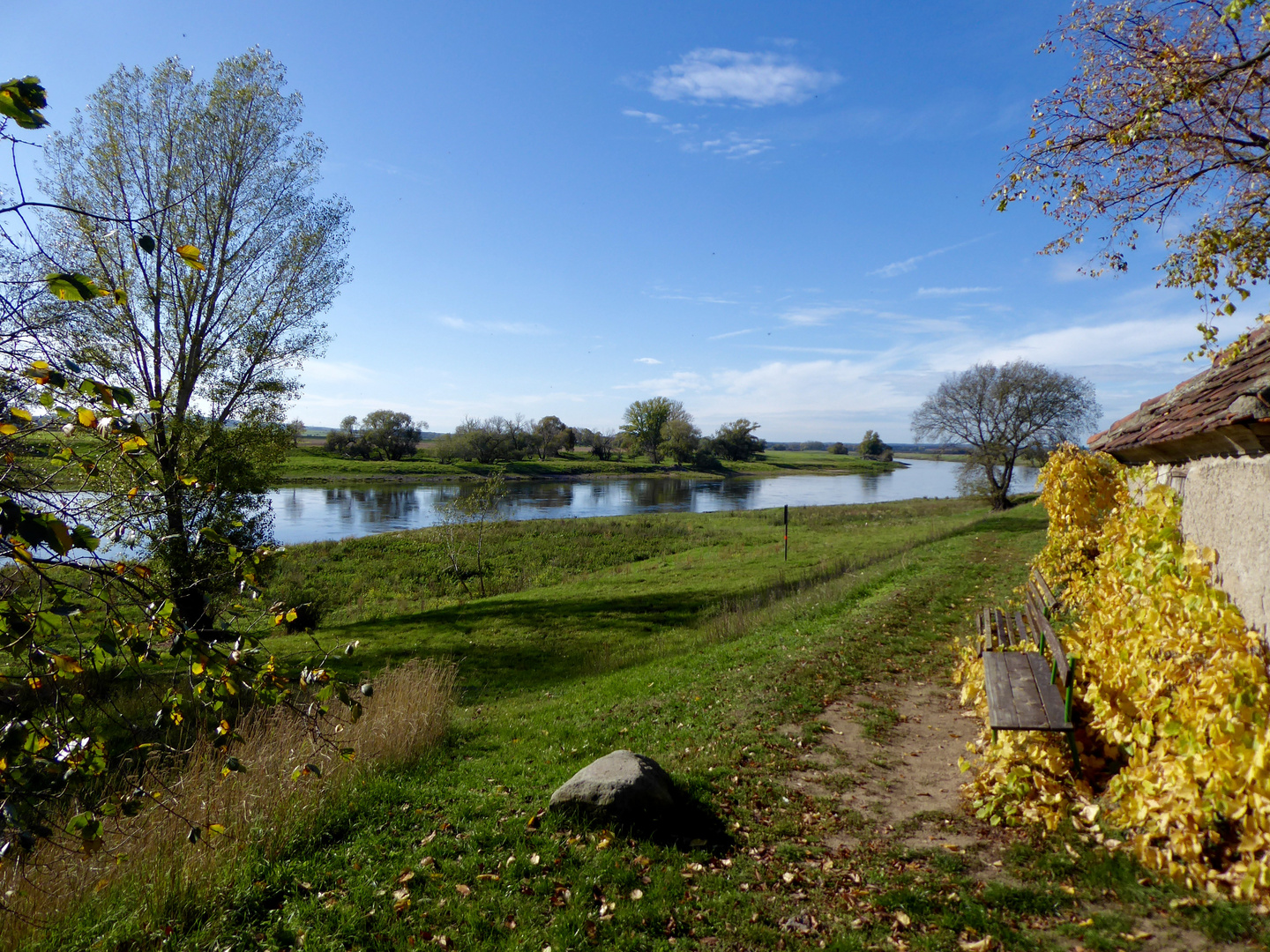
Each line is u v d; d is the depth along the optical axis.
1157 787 4.03
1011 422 41.75
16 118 2.26
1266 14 5.75
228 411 16.80
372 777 6.88
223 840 5.41
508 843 5.27
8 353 2.71
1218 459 4.46
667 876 4.67
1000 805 4.99
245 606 4.03
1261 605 3.71
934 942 3.76
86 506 3.07
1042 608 8.57
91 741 3.07
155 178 16.27
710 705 8.61
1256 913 3.39
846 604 14.09
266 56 17.53
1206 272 8.04
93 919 4.70
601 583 24.38
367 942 4.25
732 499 64.56
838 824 5.20
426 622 19.42
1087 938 3.53
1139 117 7.28
